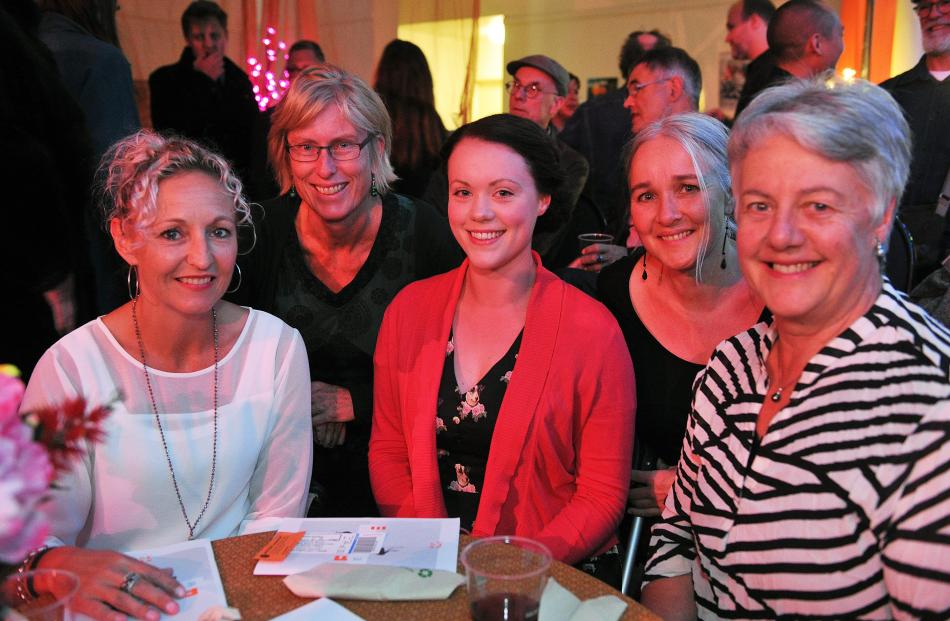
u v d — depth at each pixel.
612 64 5.90
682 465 1.46
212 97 4.71
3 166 2.09
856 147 1.08
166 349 1.57
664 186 1.71
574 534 1.65
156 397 1.55
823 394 1.15
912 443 1.06
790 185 1.12
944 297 2.30
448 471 1.84
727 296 1.82
